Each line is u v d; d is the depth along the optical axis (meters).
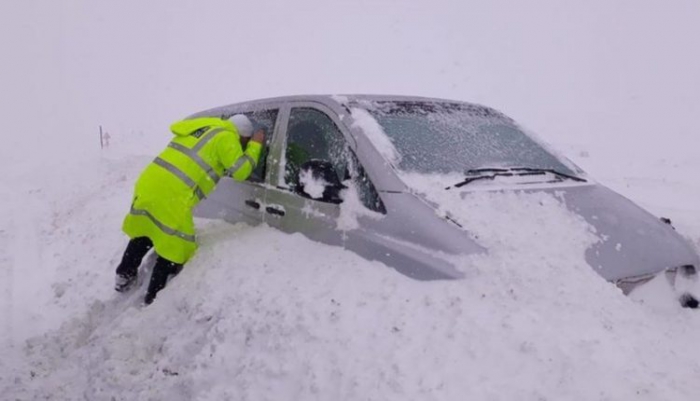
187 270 4.25
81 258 6.95
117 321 4.21
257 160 4.37
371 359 2.74
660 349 2.67
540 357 2.54
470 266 3.09
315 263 3.59
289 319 3.17
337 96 4.30
